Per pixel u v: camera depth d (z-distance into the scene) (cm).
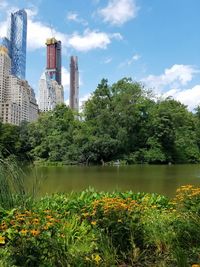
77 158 5281
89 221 471
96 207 450
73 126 5822
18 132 5838
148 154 5491
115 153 5384
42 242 352
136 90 5838
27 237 349
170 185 1753
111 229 413
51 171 3259
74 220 471
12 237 362
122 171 3225
